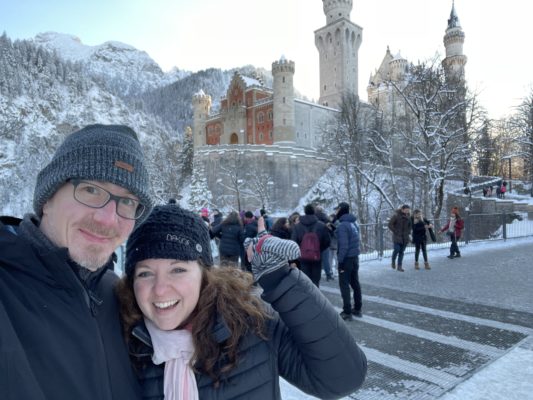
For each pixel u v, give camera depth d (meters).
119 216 1.22
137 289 1.38
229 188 52.78
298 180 56.09
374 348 4.90
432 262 12.12
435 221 17.86
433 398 3.57
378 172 32.81
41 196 1.19
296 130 66.06
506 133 39.88
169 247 1.33
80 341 1.11
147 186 1.29
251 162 54.47
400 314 6.45
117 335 1.36
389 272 10.41
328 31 77.75
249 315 1.47
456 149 21.72
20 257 1.08
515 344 4.95
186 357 1.37
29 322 1.03
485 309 6.70
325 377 1.46
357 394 3.69
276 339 1.59
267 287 1.44
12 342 0.92
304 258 6.71
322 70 79.94
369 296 7.79
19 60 103.38
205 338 1.35
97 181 1.18
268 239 1.48
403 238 10.56
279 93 64.50
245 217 9.13
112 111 116.44
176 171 73.06
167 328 1.36
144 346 1.44
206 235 1.55
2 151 81.69
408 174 28.39
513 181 41.16
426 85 23.30
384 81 25.72
